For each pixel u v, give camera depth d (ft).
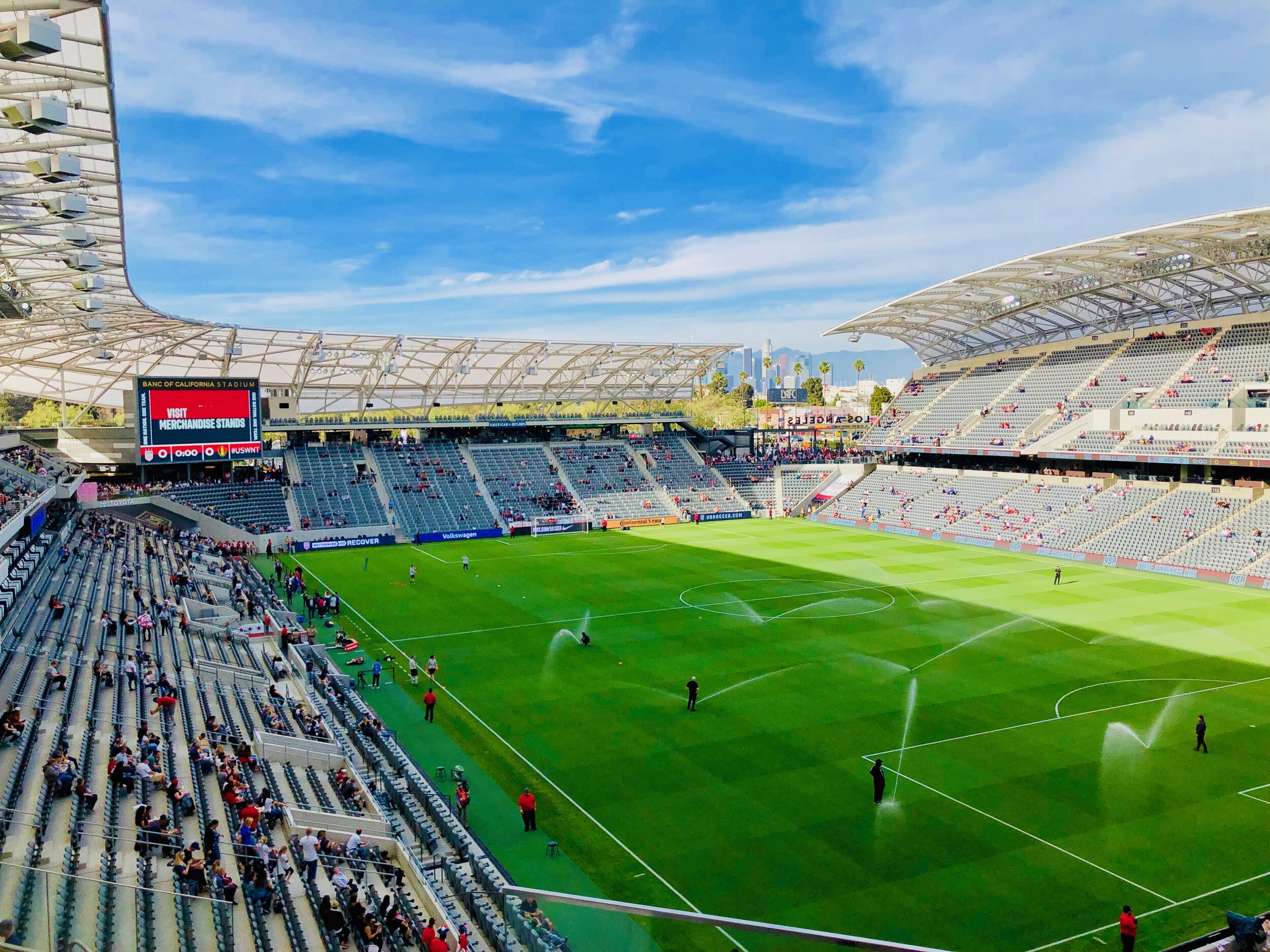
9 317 157.99
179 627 153.17
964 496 328.90
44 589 146.41
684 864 89.20
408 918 72.79
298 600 212.23
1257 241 226.38
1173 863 88.07
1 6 66.39
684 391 421.18
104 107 106.63
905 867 88.02
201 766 91.30
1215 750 115.75
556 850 91.76
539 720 130.52
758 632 179.42
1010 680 146.41
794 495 388.78
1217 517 249.96
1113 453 284.41
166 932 60.03
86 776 82.94
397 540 307.58
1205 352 285.64
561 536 326.85
